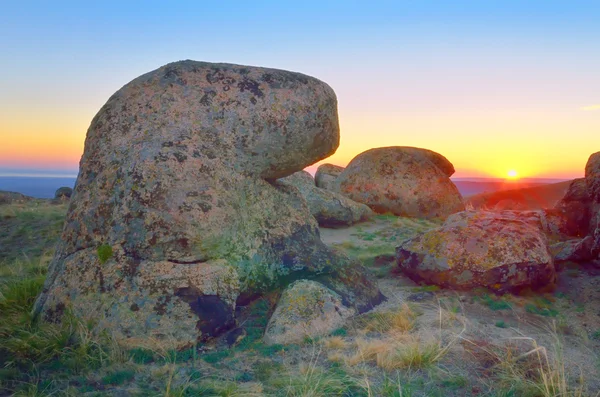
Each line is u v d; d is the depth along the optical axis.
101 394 4.62
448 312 6.80
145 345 5.69
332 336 6.04
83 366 5.20
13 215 14.54
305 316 6.20
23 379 4.92
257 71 7.77
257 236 7.36
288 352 5.68
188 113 7.21
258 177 7.76
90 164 7.07
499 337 6.10
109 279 6.23
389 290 8.21
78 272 6.38
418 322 6.52
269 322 6.30
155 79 7.39
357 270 7.93
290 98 7.66
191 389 4.71
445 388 4.79
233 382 4.85
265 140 7.52
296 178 17.48
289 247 7.63
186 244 6.48
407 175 19.17
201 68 7.59
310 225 8.22
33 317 6.31
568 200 12.30
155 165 6.70
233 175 7.29
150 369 5.23
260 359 5.51
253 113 7.46
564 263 9.31
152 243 6.39
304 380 4.73
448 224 8.78
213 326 6.05
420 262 8.32
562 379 4.61
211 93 7.40
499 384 4.86
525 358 5.38
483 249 7.91
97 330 5.84
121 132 7.07
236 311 6.74
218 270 6.50
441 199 19.02
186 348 5.80
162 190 6.59
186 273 6.31
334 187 20.19
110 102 7.43
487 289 7.78
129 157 6.82
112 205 6.64
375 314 6.82
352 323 6.46
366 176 19.42
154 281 6.16
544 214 12.39
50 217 14.46
